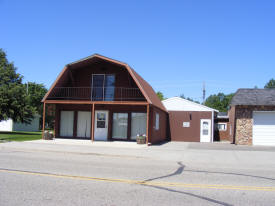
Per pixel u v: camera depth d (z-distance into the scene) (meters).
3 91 26.77
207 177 8.24
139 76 20.61
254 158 12.96
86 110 20.80
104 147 15.84
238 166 10.88
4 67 29.70
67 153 13.73
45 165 9.48
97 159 11.79
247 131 20.36
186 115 26.14
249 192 6.45
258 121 20.33
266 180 7.99
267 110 20.03
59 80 19.20
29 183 6.74
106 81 20.39
